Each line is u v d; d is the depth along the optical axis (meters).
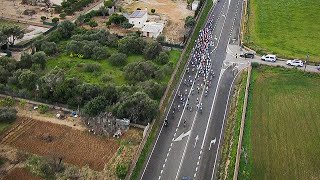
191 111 146.50
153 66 166.62
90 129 133.50
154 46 181.12
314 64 178.38
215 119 142.62
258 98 152.25
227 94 158.38
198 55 185.50
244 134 130.62
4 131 131.62
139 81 159.88
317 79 167.75
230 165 117.75
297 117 141.00
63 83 146.38
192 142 130.75
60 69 156.88
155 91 148.88
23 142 126.81
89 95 143.62
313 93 156.75
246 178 111.44
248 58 185.50
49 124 136.00
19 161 118.81
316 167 117.50
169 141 130.75
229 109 148.75
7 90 149.50
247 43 198.75
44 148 124.50
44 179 112.44
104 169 116.75
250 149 123.62
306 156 121.88
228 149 126.19
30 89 151.75
